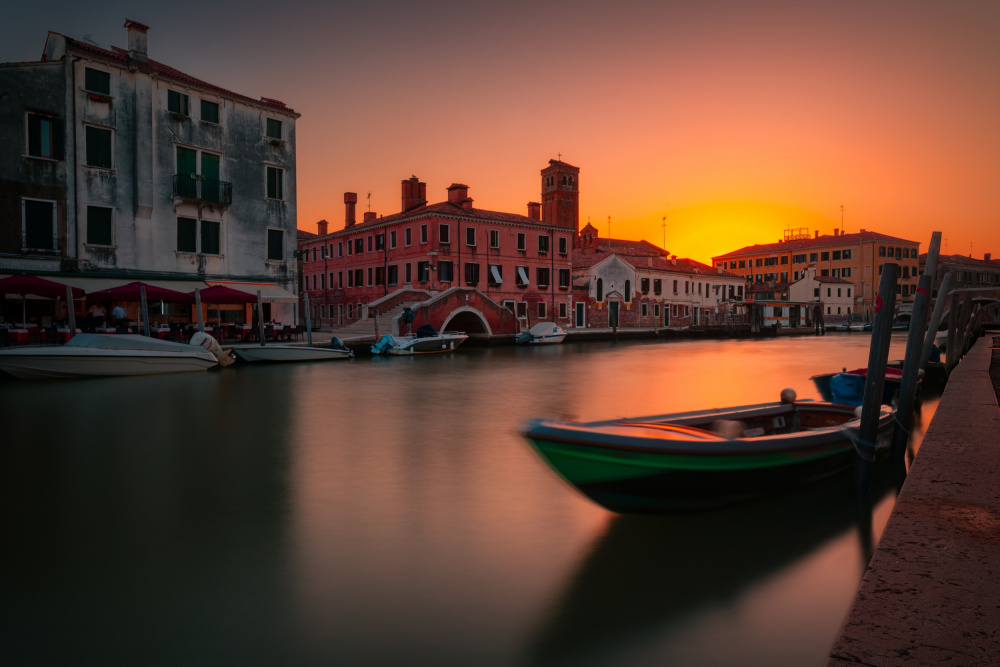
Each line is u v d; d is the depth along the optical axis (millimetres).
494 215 45250
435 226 41000
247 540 6371
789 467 6723
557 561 5820
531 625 4664
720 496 6445
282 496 7859
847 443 7449
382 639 4465
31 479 8688
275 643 4402
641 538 6332
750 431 8133
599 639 4477
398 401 16562
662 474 5875
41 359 18766
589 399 17375
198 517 7078
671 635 4539
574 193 67625
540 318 47344
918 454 4797
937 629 2285
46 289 19875
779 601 5066
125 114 25938
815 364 29625
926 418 12836
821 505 7289
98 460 9781
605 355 34781
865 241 81250
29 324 22266
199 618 4766
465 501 7625
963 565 2811
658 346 43812
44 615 4801
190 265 27922
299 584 5355
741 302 65125
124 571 5613
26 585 5332
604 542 6246
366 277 47656
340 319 51094
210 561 5836
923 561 2854
